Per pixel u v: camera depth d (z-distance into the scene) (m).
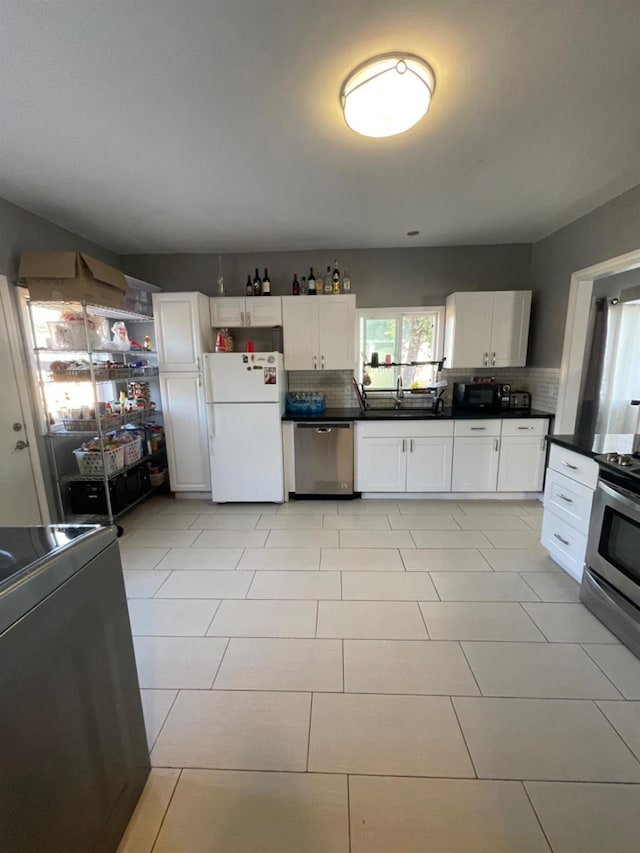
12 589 0.73
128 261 3.79
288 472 3.55
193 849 1.02
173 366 3.47
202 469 3.63
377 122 1.54
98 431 2.75
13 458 2.52
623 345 2.95
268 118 1.69
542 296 3.49
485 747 1.28
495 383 3.68
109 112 1.62
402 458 3.48
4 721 0.70
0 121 1.67
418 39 1.28
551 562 2.44
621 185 2.42
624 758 1.24
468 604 2.03
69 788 0.87
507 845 1.02
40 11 1.14
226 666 1.63
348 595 2.12
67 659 0.87
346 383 3.92
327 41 1.28
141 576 2.33
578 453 2.12
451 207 2.73
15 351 2.53
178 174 2.18
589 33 1.26
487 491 3.51
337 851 1.01
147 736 1.33
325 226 3.08
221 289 3.67
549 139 1.89
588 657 1.66
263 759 1.25
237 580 2.28
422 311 3.79
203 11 1.16
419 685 1.53
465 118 1.71
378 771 1.21
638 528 1.69
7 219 2.46
